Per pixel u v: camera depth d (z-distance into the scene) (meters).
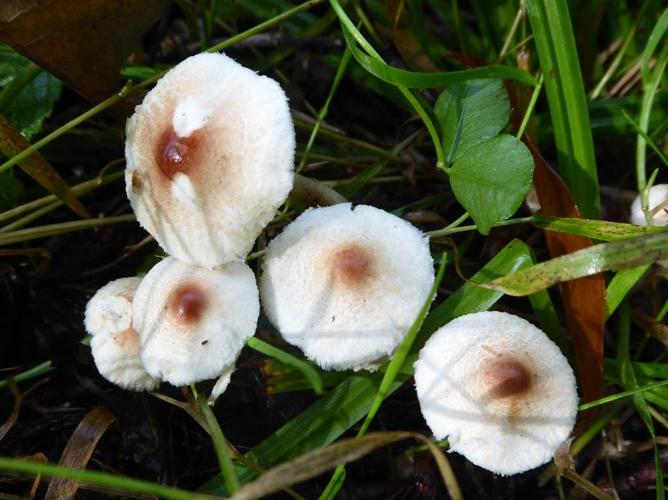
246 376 0.18
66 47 0.17
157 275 0.16
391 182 0.21
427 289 0.16
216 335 0.15
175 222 0.16
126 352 0.16
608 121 0.21
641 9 0.21
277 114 0.15
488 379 0.15
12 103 0.19
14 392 0.17
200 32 0.22
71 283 0.20
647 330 0.18
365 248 0.15
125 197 0.21
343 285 0.15
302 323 0.15
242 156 0.15
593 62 0.22
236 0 0.22
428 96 0.21
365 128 0.23
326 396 0.16
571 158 0.17
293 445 0.16
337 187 0.20
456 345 0.15
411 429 0.18
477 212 0.16
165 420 0.18
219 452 0.13
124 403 0.18
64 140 0.21
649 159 0.21
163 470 0.17
